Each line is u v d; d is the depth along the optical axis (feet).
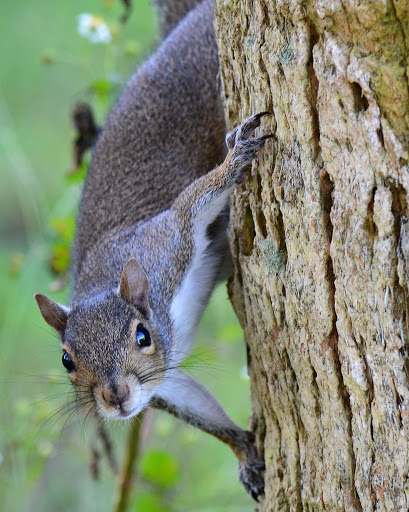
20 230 51.78
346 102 19.56
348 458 21.93
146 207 31.60
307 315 22.21
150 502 35.63
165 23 38.88
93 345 26.68
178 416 29.68
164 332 28.37
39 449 35.88
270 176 22.82
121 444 43.96
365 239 19.88
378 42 18.72
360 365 20.74
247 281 24.73
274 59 21.31
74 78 54.29
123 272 27.68
